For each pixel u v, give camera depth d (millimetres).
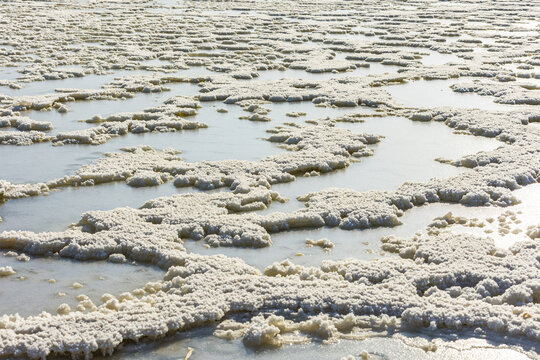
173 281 7062
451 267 7289
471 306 6477
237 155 11984
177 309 6422
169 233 8273
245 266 7410
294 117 14742
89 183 10445
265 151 12258
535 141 12344
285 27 28484
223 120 14469
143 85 17234
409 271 7234
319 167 11117
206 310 6422
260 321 6348
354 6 38312
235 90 16859
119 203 9625
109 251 7934
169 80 18156
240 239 8242
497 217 9109
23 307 6750
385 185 10453
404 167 11359
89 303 6754
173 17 31359
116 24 28109
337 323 6359
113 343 5922
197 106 15500
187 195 9672
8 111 14430
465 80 18734
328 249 8125
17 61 20438
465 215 9203
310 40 25641
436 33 27312
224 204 9305
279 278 7109
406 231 8680
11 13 30562
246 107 15461
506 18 32375
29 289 7129
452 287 6926
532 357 5848
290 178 10641
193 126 13828
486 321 6293
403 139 13094
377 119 14633
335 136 12906
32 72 18688
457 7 38156
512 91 16828
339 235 8578
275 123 14219
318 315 6453
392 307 6555
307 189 10266
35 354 5754
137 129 13516
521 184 10359
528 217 9062
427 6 38750
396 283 6984
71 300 6906
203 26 28328
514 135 12836
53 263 7754
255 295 6723
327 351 6035
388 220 8898
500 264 7355
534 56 21766
